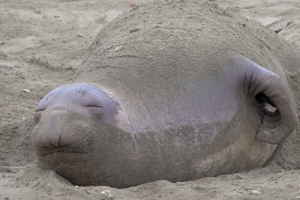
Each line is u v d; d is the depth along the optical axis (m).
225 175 21.23
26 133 25.83
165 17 25.61
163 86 20.98
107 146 18.83
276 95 21.56
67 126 17.94
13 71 37.00
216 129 21.17
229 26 26.09
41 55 40.47
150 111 20.27
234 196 18.52
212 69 21.86
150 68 21.44
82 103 18.58
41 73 37.19
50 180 18.84
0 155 24.59
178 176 20.55
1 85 34.09
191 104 20.95
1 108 30.47
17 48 42.78
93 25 50.25
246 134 22.03
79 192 18.36
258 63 23.89
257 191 18.89
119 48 22.88
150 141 19.84
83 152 18.31
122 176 19.47
